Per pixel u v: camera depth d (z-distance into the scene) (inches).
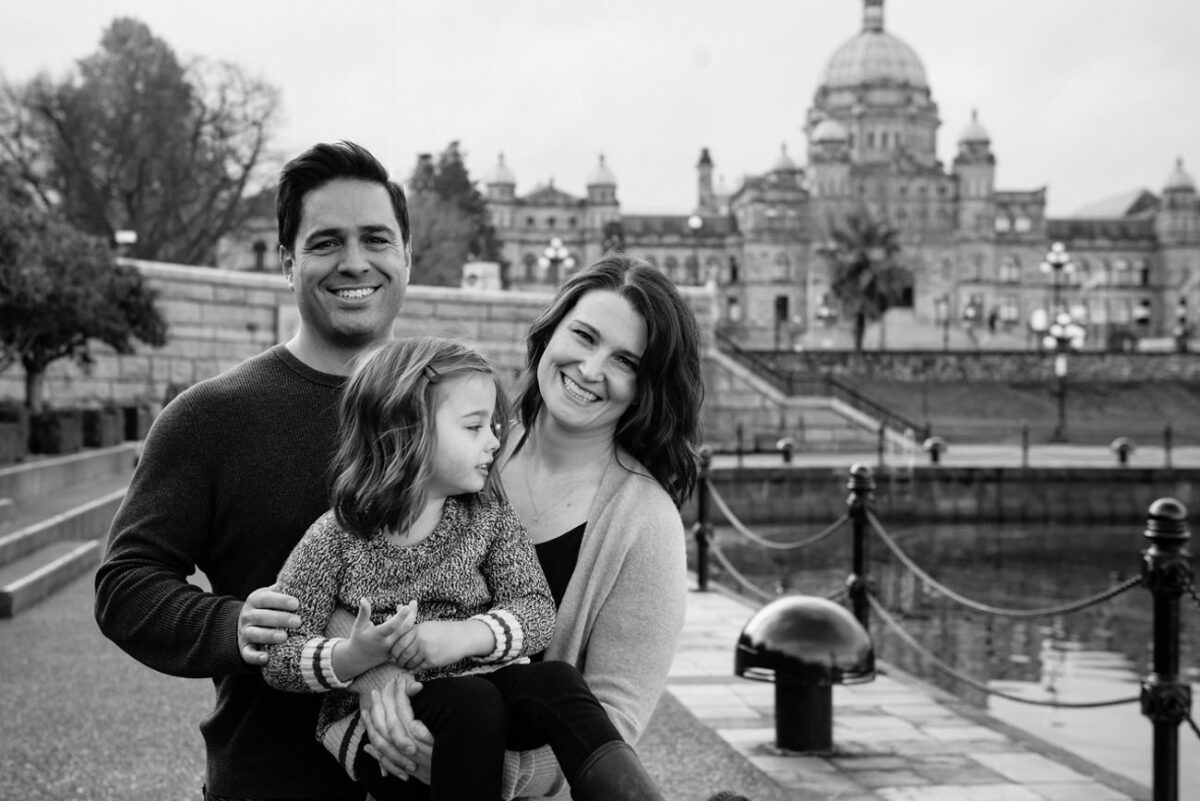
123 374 1151.0
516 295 1455.5
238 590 108.0
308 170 116.1
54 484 668.7
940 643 669.3
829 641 274.2
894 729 301.0
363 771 94.6
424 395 94.0
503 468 113.3
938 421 2490.2
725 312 4483.3
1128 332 4365.2
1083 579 1029.8
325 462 109.0
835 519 1355.8
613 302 106.7
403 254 120.1
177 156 2134.6
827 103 5260.8
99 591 103.0
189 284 1197.7
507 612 94.2
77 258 813.2
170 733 265.1
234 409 109.0
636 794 82.9
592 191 4665.4
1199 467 1476.4
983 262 4402.1
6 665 328.5
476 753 86.1
